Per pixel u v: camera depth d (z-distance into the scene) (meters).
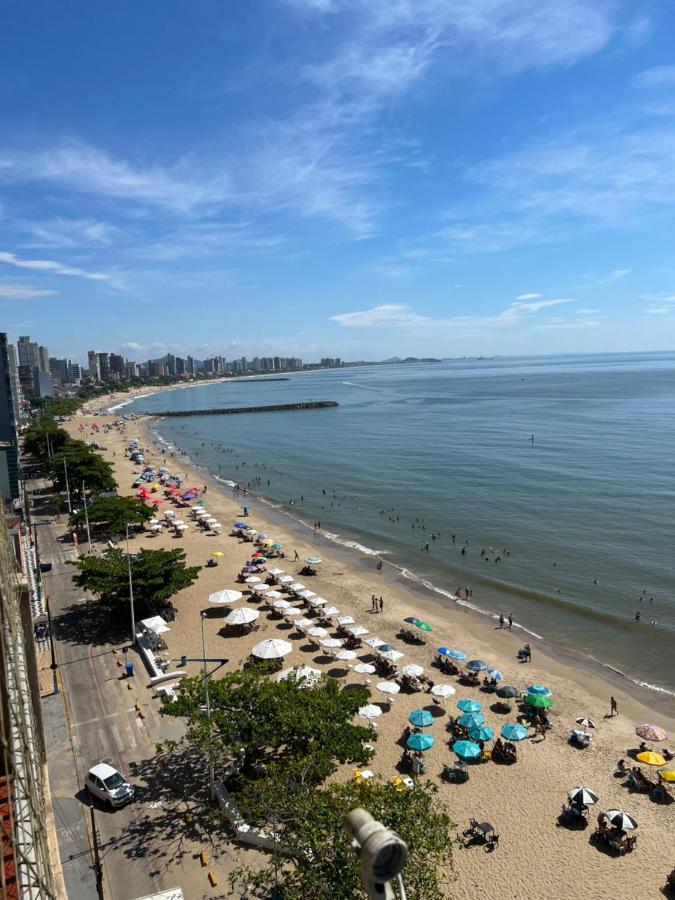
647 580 72.00
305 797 27.61
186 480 138.75
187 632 57.12
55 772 36.00
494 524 96.00
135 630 53.31
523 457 148.75
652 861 31.03
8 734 12.39
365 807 23.78
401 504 111.06
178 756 37.31
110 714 41.72
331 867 22.36
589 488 115.38
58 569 73.06
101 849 30.28
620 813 32.28
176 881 28.38
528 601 67.50
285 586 68.12
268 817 29.61
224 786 34.34
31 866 10.25
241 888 27.89
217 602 60.22
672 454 144.25
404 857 8.64
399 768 38.22
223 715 34.06
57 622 57.44
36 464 150.88
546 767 38.69
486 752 39.69
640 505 102.62
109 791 33.00
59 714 41.69
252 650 50.53
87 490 105.06
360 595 68.31
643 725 41.59
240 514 107.00
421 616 62.97
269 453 176.88
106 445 194.25
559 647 56.72
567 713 45.38
